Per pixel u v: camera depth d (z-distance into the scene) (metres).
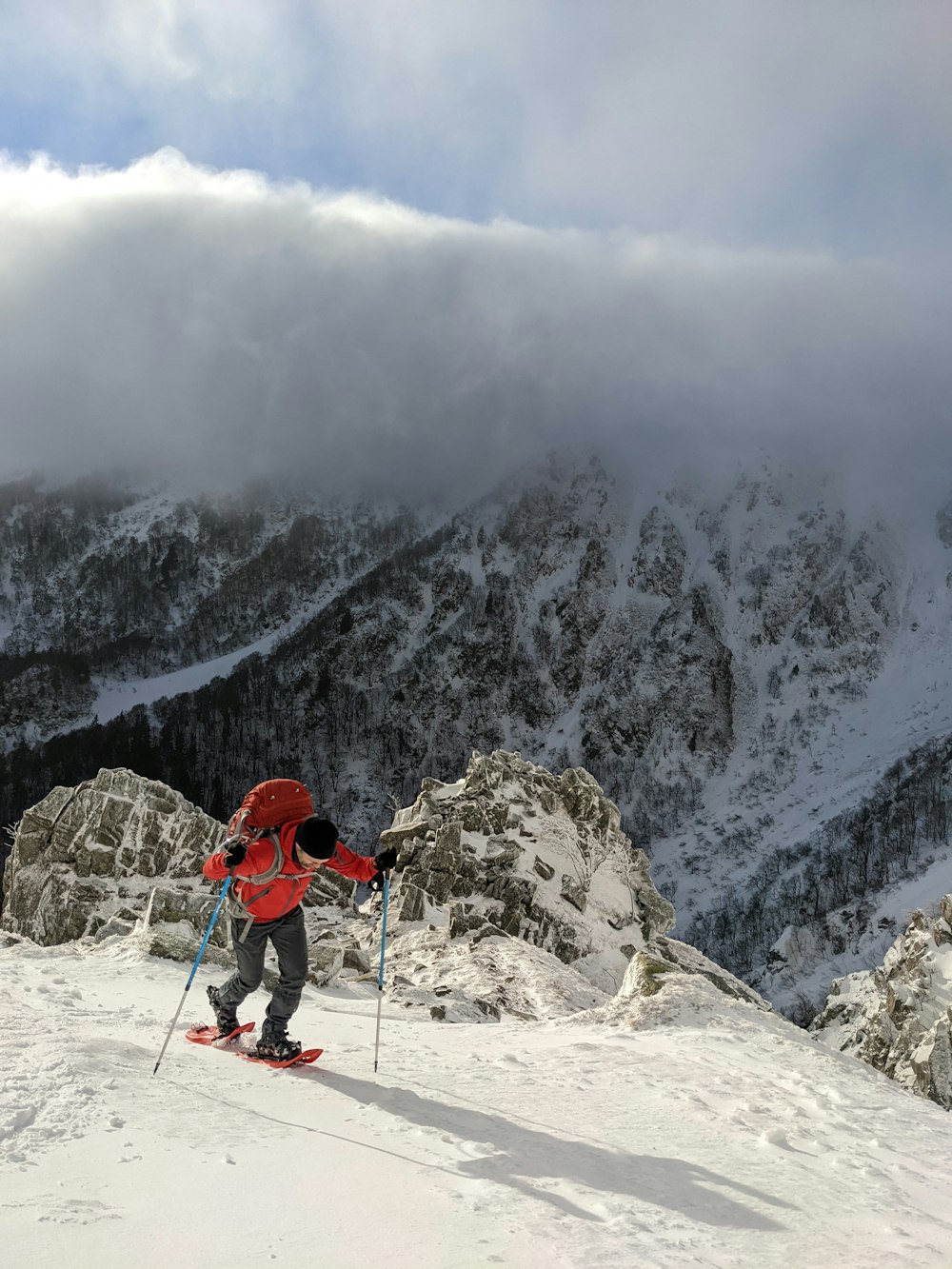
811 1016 126.75
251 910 7.19
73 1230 3.88
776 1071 8.56
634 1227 4.45
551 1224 4.38
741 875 177.62
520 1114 6.34
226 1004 7.57
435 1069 7.50
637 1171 5.36
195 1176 4.59
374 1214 4.33
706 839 196.62
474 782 31.97
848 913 144.50
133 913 22.19
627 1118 6.50
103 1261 3.64
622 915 29.95
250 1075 6.64
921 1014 33.28
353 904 30.16
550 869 29.94
